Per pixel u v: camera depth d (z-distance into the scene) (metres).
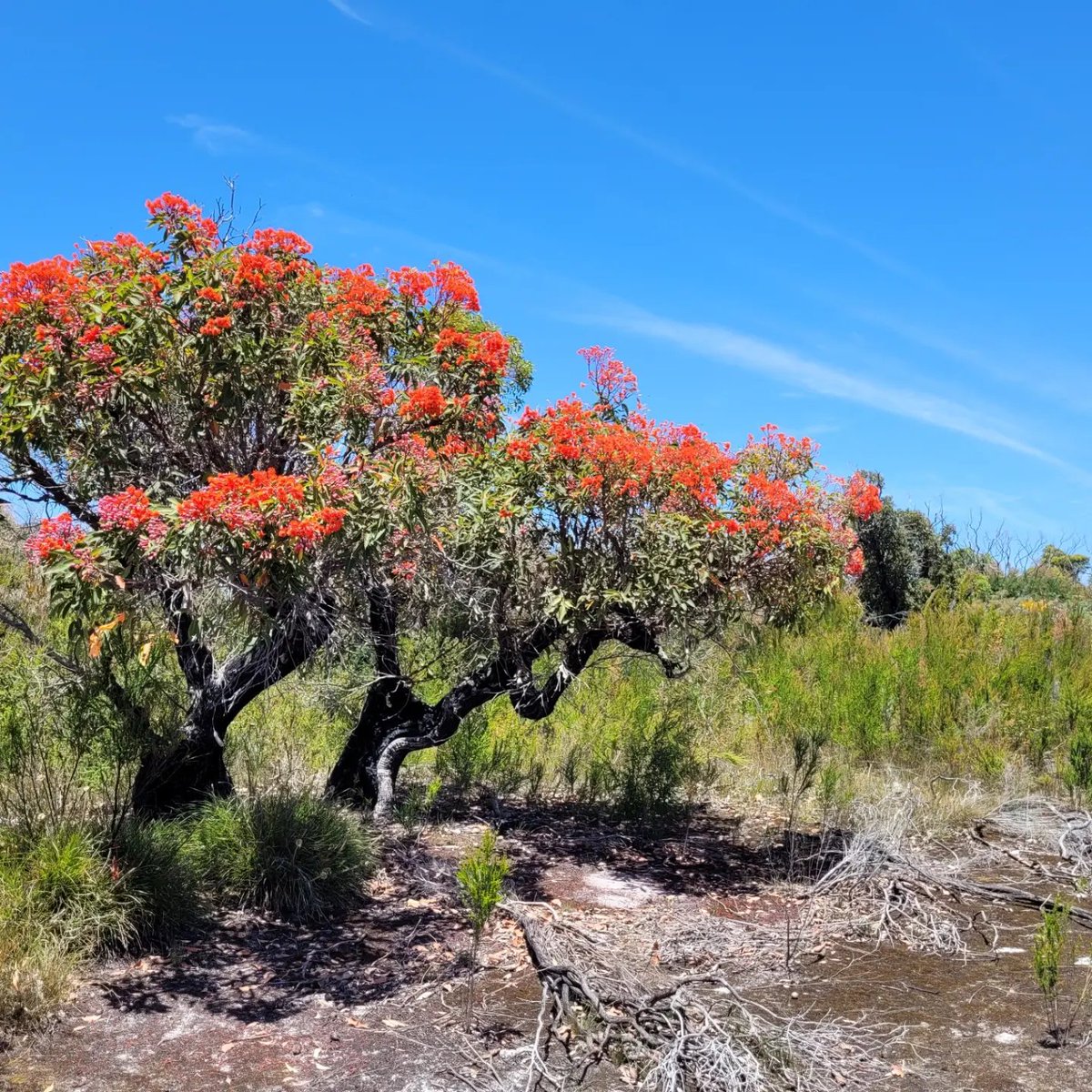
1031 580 16.28
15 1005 3.83
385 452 4.95
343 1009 4.10
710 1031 3.73
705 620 6.14
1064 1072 3.68
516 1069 3.62
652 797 7.28
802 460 6.19
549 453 5.56
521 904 5.19
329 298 5.51
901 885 5.68
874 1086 3.55
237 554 4.18
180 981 4.30
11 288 4.75
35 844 4.64
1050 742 9.12
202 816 5.46
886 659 10.86
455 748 7.68
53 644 5.56
